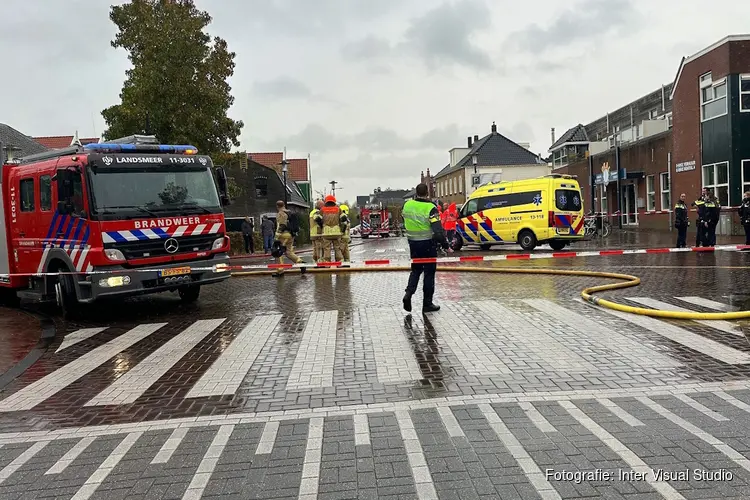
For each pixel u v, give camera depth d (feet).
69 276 31.04
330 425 14.14
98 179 29.01
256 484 11.27
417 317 26.86
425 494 10.57
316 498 10.62
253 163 139.95
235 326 27.07
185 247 31.37
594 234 82.99
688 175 78.64
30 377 20.25
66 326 29.63
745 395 15.06
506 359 19.19
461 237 71.72
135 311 33.30
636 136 115.65
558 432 13.07
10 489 11.57
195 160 32.81
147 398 17.06
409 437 13.15
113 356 22.47
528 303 29.35
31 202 32.94
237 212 136.26
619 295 30.50
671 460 11.52
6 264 35.55
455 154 202.49
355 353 20.84
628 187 100.63
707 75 73.77
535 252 61.67
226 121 75.46
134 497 11.00
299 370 19.06
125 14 71.26
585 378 16.90
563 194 63.67
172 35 71.26
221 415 15.26
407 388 16.66
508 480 10.96
